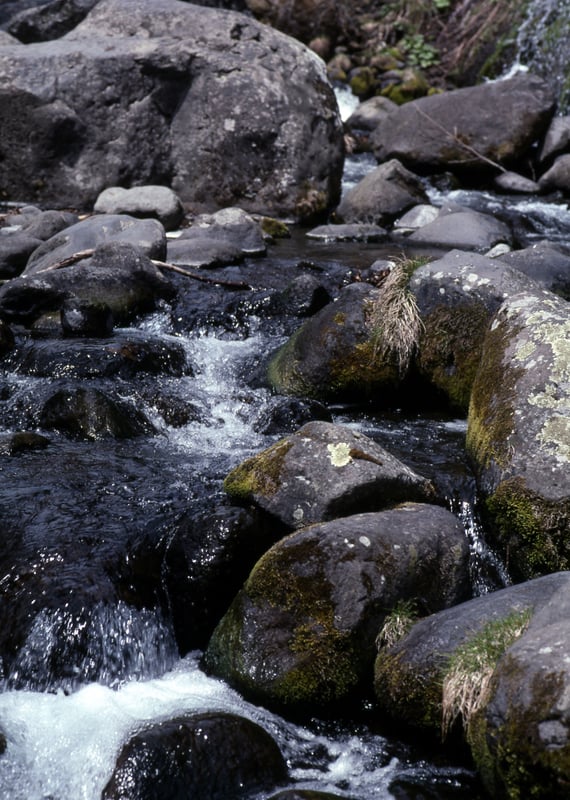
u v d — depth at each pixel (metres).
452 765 3.94
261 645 4.31
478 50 17.89
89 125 11.21
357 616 4.24
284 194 11.56
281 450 5.02
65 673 4.32
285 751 4.03
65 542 4.79
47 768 3.83
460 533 4.72
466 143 13.38
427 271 6.62
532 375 5.27
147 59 11.27
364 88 17.48
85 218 10.36
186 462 5.79
